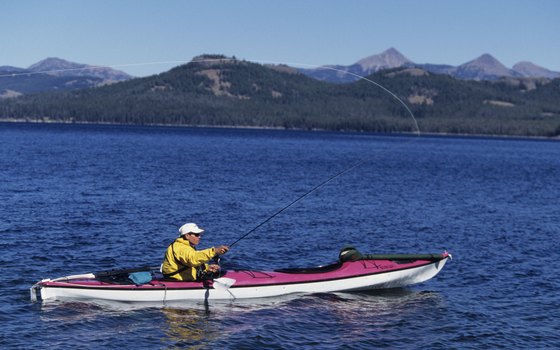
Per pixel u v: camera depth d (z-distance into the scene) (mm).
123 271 15859
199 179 48938
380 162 88312
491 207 38156
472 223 31062
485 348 13625
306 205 35781
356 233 27078
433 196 43375
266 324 14492
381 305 16141
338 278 16734
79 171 51750
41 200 33062
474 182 57031
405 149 143125
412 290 17578
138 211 30625
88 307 15039
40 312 14680
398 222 30594
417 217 32562
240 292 15914
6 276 17625
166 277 15734
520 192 48781
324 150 121562
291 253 22641
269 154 96688
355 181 53781
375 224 29703
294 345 13422
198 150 100375
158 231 25547
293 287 16391
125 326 14094
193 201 35438
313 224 29000
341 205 36344
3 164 56156
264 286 16078
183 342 13398
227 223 28359
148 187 41594
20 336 13344
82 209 30438
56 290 15234
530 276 19781
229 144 130875
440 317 15422
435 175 64688
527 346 13797
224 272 16484
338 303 16094
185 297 15594
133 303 15320
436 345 13695
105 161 65438
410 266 17375
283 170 63312
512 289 18125
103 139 132500
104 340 13352
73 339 13328
